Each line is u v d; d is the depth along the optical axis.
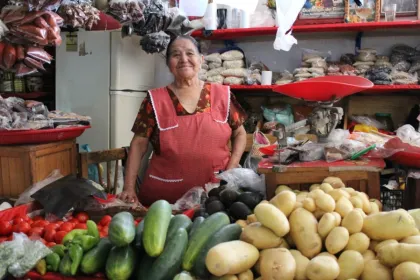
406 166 1.46
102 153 2.42
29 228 1.43
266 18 3.02
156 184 2.20
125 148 2.54
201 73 3.12
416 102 3.08
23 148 2.02
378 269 0.91
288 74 3.08
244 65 3.22
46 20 1.49
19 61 1.51
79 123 2.35
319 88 1.36
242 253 0.93
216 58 3.13
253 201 1.35
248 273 0.95
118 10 2.18
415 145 1.43
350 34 3.17
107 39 2.94
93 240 1.06
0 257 1.10
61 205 1.55
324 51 3.27
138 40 3.20
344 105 3.22
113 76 2.96
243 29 2.96
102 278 1.02
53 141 2.19
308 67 3.06
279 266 0.90
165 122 2.18
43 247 1.13
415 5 2.92
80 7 1.76
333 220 0.99
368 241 0.98
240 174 1.60
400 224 0.97
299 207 1.04
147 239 0.98
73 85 3.08
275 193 1.35
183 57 2.16
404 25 2.76
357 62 2.95
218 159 2.19
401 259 0.89
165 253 0.97
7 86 3.37
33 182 2.04
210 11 2.96
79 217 1.60
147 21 2.59
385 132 2.87
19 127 1.97
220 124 2.22
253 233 0.98
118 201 1.72
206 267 0.94
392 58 2.95
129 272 0.97
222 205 1.37
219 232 1.01
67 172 2.33
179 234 1.01
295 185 1.35
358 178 1.32
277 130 1.45
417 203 1.39
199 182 2.17
